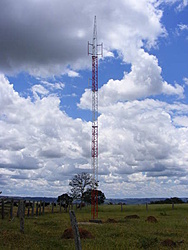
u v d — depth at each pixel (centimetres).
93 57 4506
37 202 4741
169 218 4088
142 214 5206
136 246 1697
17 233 1950
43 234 2097
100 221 3406
